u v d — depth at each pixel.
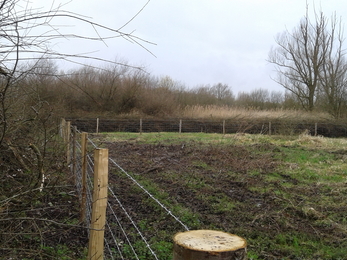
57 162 5.47
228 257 1.52
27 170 5.62
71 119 22.98
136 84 27.75
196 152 13.95
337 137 26.30
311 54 32.22
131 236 5.10
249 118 26.47
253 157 13.06
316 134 25.44
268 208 6.83
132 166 10.88
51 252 4.27
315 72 32.09
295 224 6.02
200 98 35.94
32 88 4.69
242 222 6.04
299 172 10.32
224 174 9.99
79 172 6.30
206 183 8.86
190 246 1.56
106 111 25.20
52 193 5.95
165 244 4.86
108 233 5.12
